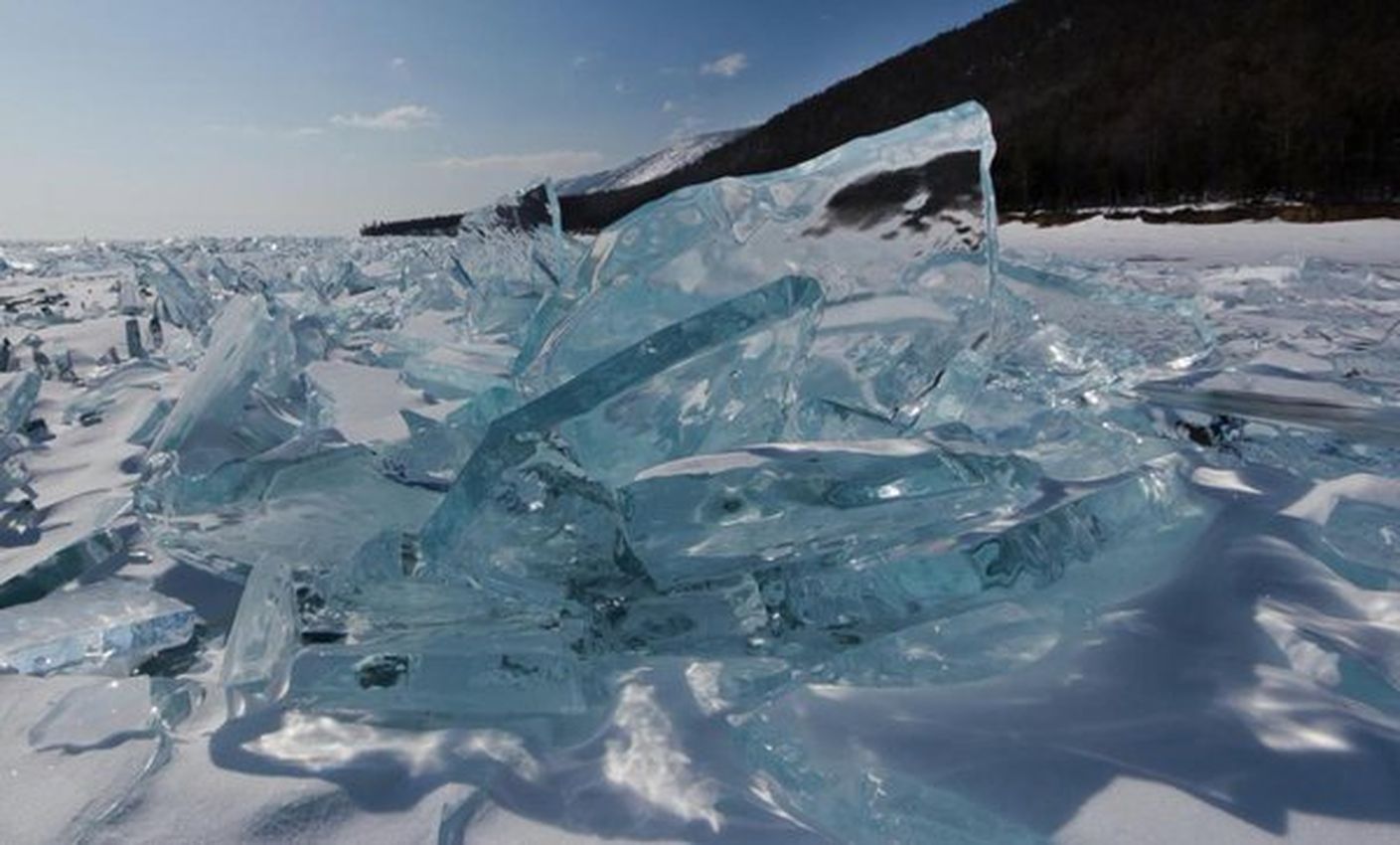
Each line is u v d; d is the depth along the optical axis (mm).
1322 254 13719
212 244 41062
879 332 2475
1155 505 1977
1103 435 2416
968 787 1217
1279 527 1907
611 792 1266
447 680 1482
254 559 2010
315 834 1219
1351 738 1251
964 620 1577
